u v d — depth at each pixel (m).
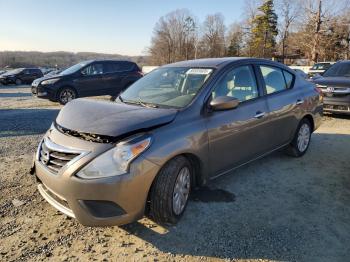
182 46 84.75
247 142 4.20
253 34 67.50
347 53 51.28
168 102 3.76
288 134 5.06
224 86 3.98
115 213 2.92
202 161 3.57
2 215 3.56
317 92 5.68
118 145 2.89
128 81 13.55
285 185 4.40
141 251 2.99
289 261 2.87
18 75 30.84
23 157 5.45
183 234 3.24
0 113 10.41
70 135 3.12
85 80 12.70
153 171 3.02
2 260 2.84
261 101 4.43
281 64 5.15
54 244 3.08
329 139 6.73
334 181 4.55
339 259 2.91
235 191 4.20
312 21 45.59
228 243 3.11
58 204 3.10
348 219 3.55
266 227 3.38
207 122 3.61
